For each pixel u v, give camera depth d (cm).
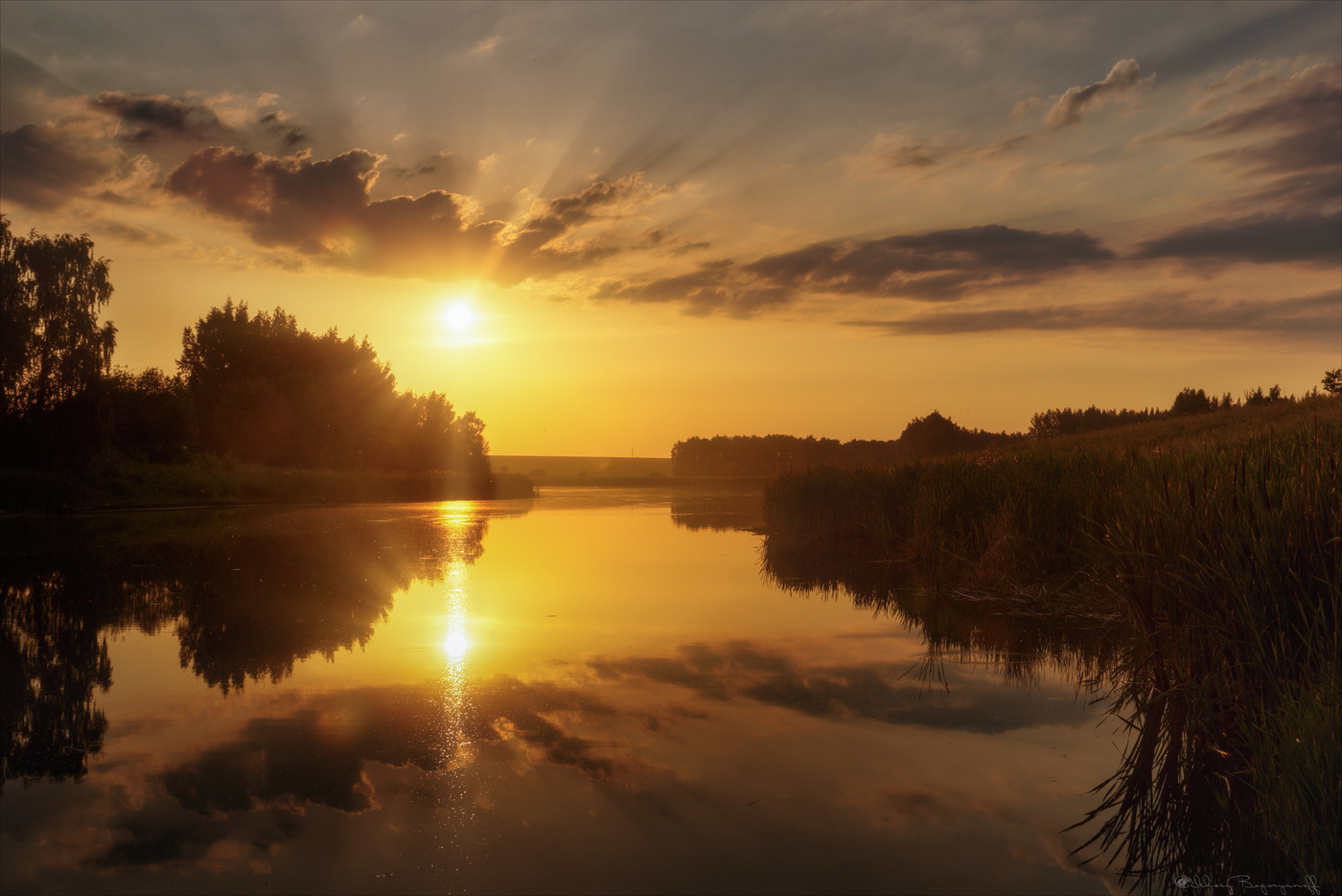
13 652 715
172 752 471
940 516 1222
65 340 3212
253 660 688
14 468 3056
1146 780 427
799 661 688
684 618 876
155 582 1103
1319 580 414
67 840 361
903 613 902
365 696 586
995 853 350
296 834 367
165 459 3728
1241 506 485
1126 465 956
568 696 586
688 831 370
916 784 425
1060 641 761
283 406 5069
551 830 371
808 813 390
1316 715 341
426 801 403
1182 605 500
